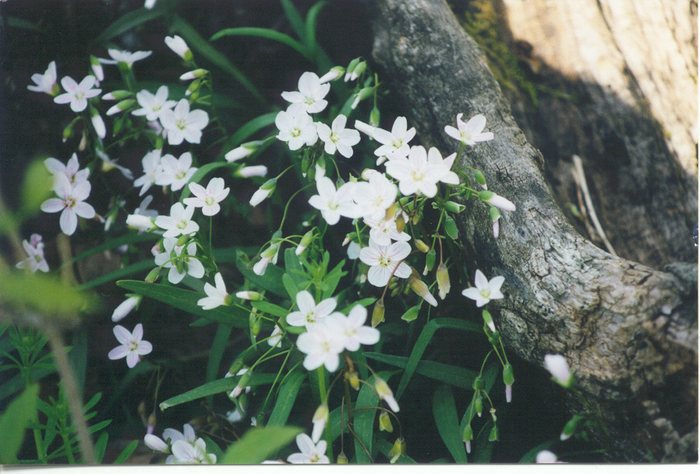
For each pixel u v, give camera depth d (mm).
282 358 328
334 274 298
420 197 307
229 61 368
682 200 342
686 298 295
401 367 312
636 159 347
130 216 313
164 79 368
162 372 347
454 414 309
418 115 338
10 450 263
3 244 332
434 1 340
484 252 315
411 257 325
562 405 312
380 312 299
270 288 315
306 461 288
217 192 312
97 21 366
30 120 366
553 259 303
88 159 364
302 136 312
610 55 354
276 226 362
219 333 331
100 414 343
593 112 351
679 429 296
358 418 300
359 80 338
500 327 312
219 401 339
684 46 356
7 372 340
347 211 295
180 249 311
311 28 351
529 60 356
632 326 293
